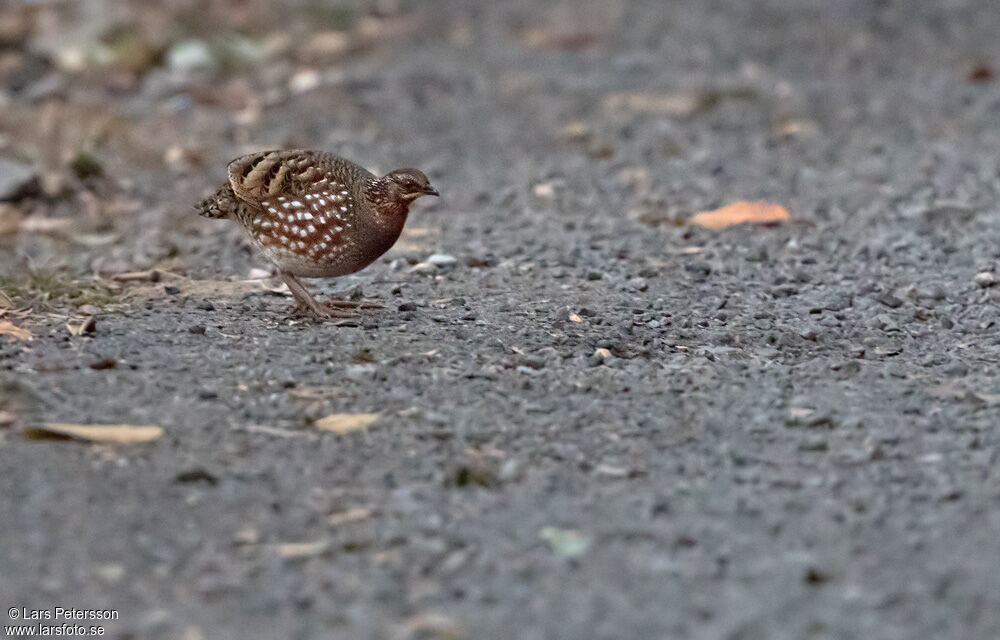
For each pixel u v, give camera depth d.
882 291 12.19
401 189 10.62
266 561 7.25
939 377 10.09
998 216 14.42
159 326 10.77
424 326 10.98
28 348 10.05
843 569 7.25
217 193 11.12
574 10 26.98
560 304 11.74
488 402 9.34
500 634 6.62
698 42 24.08
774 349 10.65
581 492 8.10
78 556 7.22
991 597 6.96
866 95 20.33
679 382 9.84
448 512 7.82
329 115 19.44
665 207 15.20
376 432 8.80
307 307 11.21
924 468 8.46
